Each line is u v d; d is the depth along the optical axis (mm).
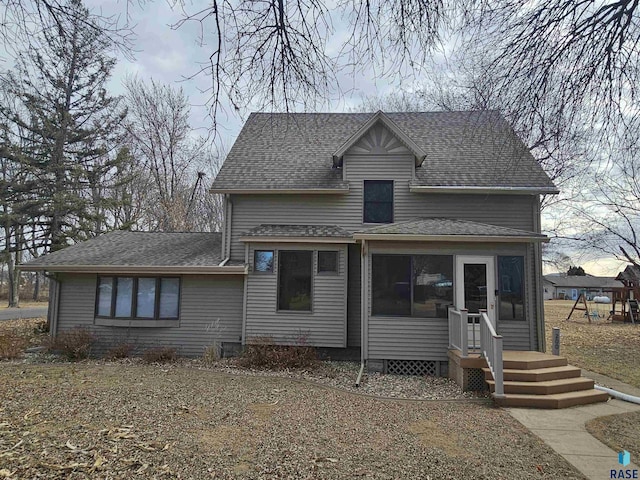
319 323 11750
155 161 25688
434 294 10594
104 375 9250
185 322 12555
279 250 12062
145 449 5000
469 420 6738
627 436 6098
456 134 14906
